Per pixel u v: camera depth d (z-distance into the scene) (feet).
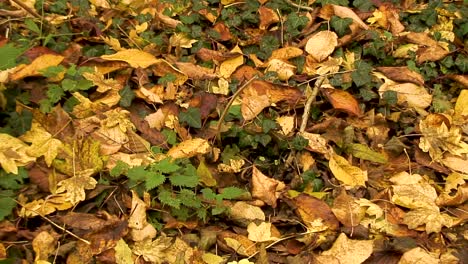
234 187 4.52
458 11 5.70
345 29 5.45
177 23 5.47
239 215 4.47
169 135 4.77
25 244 4.19
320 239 4.38
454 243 4.42
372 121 5.04
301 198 4.53
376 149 4.95
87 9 5.43
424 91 5.22
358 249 4.30
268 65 5.24
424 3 5.88
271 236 4.39
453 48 5.52
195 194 4.48
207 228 4.42
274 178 4.76
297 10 5.69
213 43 5.45
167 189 4.50
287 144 4.83
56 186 4.40
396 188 4.63
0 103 4.60
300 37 5.52
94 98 4.86
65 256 4.18
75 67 4.85
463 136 5.06
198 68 5.16
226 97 5.06
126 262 4.18
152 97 4.91
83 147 4.53
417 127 5.02
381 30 5.61
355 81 5.14
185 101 4.99
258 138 4.81
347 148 4.88
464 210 4.60
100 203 4.42
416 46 5.48
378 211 4.50
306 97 5.08
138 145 4.68
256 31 5.56
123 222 4.30
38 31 5.02
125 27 5.49
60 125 4.62
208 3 5.74
